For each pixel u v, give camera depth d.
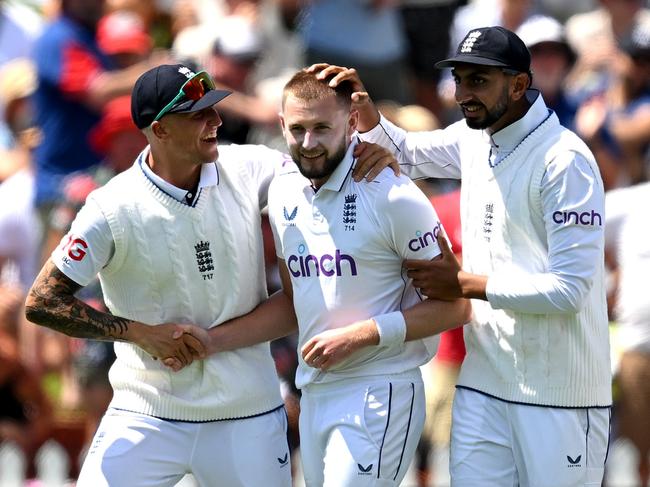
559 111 31.72
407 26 34.44
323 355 18.27
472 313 19.14
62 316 18.70
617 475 27.58
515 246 18.52
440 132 19.70
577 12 36.59
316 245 18.62
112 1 34.56
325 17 33.62
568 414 18.61
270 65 34.62
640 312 25.86
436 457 27.91
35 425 27.58
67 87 31.09
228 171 19.12
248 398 19.31
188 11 34.75
